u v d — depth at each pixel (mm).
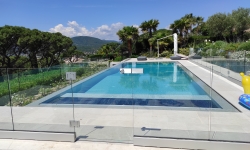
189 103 5969
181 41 31047
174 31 31297
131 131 4320
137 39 31453
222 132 3945
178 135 3875
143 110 5441
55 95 6758
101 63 14695
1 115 5113
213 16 29438
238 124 4316
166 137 3820
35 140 4219
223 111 5156
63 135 4078
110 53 31828
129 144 3902
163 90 7613
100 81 9555
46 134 4160
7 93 5887
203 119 4617
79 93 7344
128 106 5855
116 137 4121
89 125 4598
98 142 3994
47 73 8070
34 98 6848
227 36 29016
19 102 6270
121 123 4688
